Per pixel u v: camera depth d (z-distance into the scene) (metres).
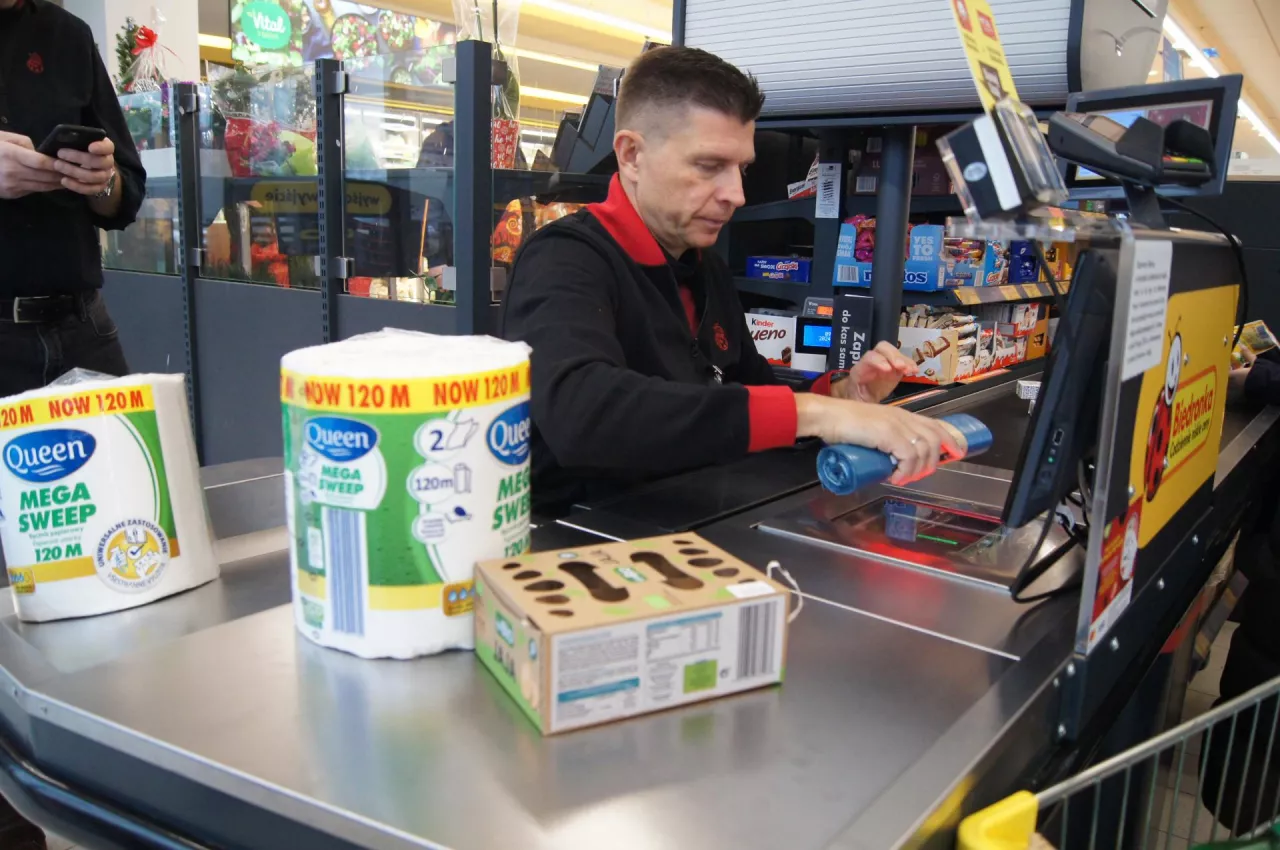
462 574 0.76
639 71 1.42
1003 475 1.49
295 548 0.78
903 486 1.38
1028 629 0.88
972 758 0.65
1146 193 0.96
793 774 0.63
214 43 7.35
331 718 0.68
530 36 9.93
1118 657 0.90
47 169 1.92
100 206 2.27
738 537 1.13
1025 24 1.42
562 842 0.55
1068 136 0.93
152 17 4.58
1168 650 1.17
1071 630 0.88
